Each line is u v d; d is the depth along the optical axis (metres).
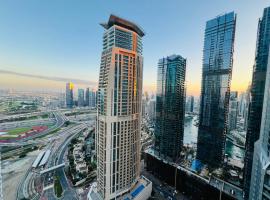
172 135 152.50
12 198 111.31
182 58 151.50
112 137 90.19
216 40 139.25
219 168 136.75
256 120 90.38
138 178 117.00
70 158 177.75
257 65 91.62
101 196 96.88
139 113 110.00
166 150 157.88
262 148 62.03
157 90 170.50
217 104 137.62
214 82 140.00
